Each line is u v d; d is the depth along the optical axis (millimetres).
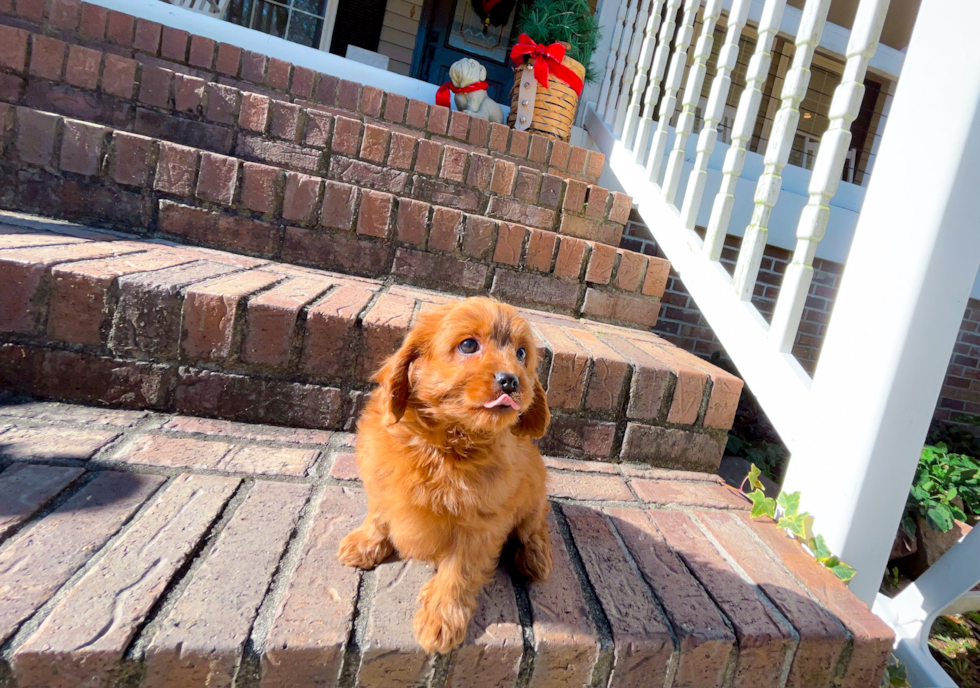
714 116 2412
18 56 2443
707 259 2301
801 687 1221
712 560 1450
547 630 1084
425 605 1037
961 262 1462
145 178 2242
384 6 5551
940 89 1465
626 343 2283
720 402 1981
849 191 4371
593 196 3006
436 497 1048
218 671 890
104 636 859
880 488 1557
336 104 3164
